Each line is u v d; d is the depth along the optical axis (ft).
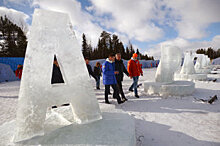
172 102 11.36
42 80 4.56
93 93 5.48
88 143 3.73
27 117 4.24
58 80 10.07
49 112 6.81
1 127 5.18
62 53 5.02
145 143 5.65
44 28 4.74
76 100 5.14
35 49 4.52
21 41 77.77
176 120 7.86
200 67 38.06
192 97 12.60
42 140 4.01
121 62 13.28
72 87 5.10
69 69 5.10
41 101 4.49
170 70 15.05
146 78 32.14
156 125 7.32
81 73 5.34
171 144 5.51
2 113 10.53
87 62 18.67
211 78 25.98
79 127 4.79
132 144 4.08
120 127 4.69
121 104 11.62
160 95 13.80
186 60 25.29
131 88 16.10
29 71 4.38
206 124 7.16
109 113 6.21
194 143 5.49
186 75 23.70
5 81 37.91
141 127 7.16
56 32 4.96
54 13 4.98
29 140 4.06
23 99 4.24
